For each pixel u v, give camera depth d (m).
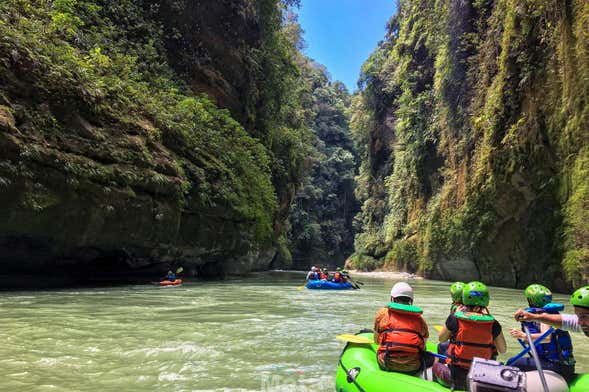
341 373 4.34
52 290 12.58
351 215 61.06
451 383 3.66
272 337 6.81
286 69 31.53
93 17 18.03
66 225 12.04
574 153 16.19
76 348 5.63
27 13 13.55
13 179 10.54
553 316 3.45
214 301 11.52
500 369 3.23
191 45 23.16
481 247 22.52
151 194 14.60
